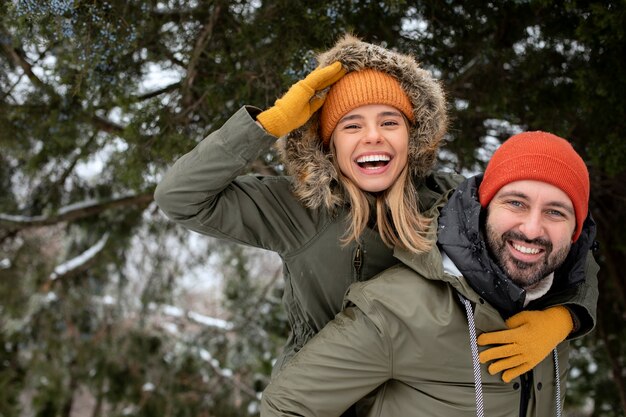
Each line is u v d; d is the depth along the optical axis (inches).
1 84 120.3
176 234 211.8
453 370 61.8
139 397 248.1
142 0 98.0
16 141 126.0
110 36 90.9
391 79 71.4
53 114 120.0
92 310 251.8
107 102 116.0
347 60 70.4
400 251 67.9
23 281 215.3
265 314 232.5
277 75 101.8
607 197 151.1
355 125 70.7
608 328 176.9
